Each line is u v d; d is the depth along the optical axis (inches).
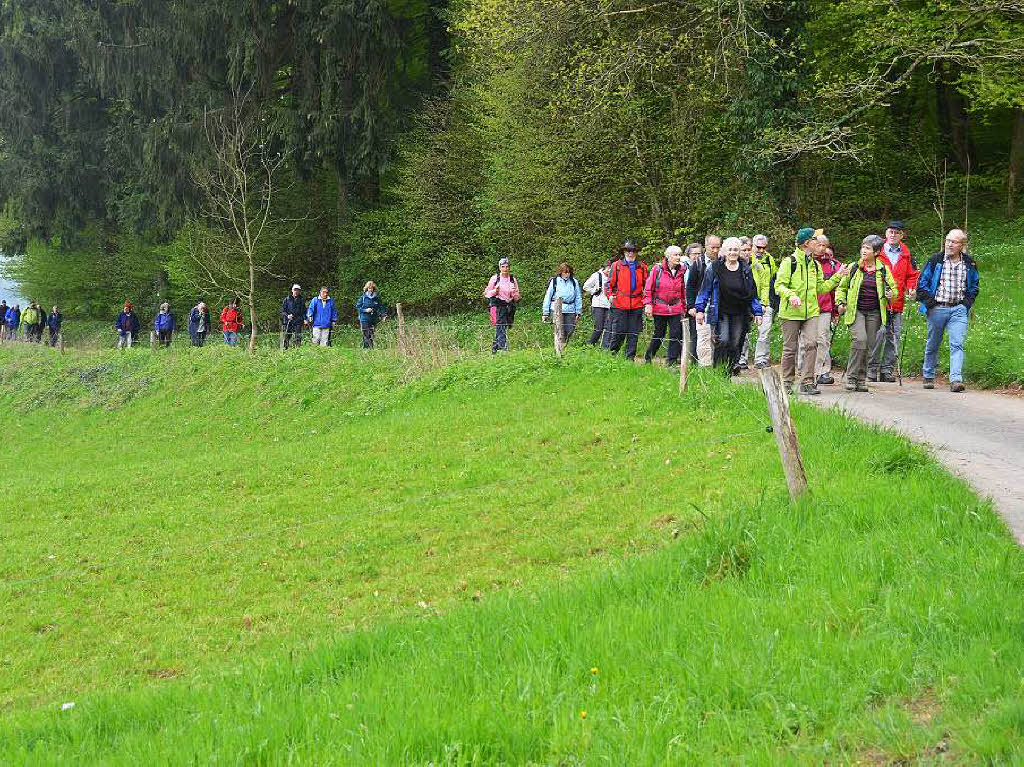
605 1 1006.4
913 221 1099.3
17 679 323.6
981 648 172.6
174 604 381.4
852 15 1012.5
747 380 567.8
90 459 797.9
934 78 1080.8
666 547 290.4
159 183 1376.7
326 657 237.6
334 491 514.0
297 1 1316.4
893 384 577.3
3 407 1007.6
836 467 335.9
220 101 1362.0
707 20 969.5
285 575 396.2
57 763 198.4
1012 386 541.0
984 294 789.9
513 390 652.1
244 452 673.0
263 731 183.2
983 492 300.5
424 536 413.4
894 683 169.8
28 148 1498.5
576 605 235.6
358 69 1358.3
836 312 557.0
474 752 161.5
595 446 497.0
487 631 230.8
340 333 1393.9
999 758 140.7
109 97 1478.8
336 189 1578.5
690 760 152.9
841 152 947.3
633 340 669.3
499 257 1310.3
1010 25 956.6
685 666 184.5
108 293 1849.2
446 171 1373.0
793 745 155.0
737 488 358.9
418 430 610.5
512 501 434.3
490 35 1130.0
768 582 232.5
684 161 1080.8
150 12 1366.9
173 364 987.3
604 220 1141.1
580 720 168.7
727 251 530.3
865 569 222.2
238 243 1470.2
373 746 167.8
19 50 1455.5
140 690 265.6
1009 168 1119.0
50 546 477.4
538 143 1152.2
